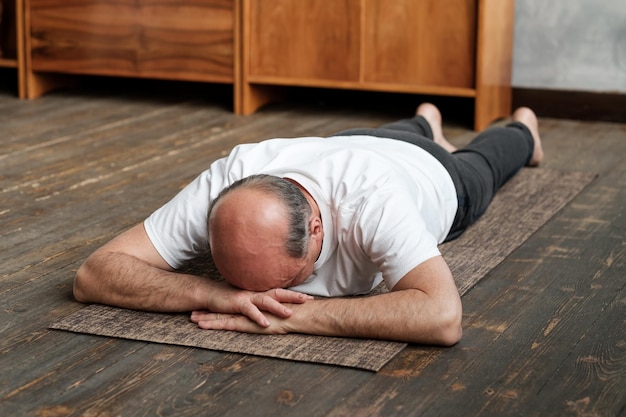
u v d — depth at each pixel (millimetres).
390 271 2074
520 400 1866
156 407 1831
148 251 2250
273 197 1991
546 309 2324
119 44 4980
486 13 4348
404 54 4543
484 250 2717
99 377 1951
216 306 2119
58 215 3090
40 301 2355
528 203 3186
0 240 2828
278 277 2037
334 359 1992
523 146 3236
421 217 2242
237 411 1814
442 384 1924
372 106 4996
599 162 3824
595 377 1962
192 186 2289
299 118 4707
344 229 2121
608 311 2316
